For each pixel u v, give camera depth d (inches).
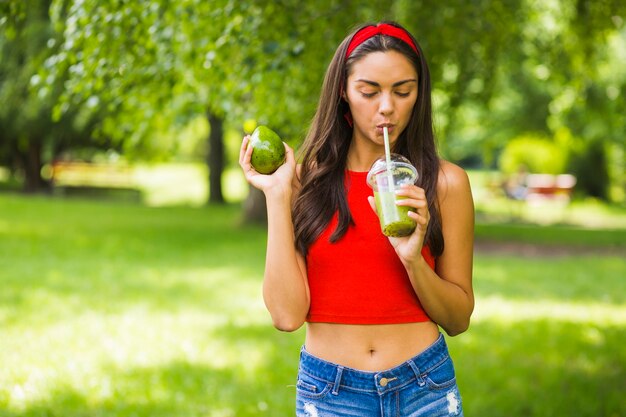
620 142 842.2
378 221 87.2
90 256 457.1
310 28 191.2
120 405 193.8
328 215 88.0
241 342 263.0
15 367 224.5
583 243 606.2
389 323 86.7
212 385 212.5
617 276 423.8
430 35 258.2
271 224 88.5
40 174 1014.4
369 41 86.4
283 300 86.8
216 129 926.4
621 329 286.0
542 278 414.0
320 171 89.7
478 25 284.5
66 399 197.2
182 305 324.2
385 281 86.6
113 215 732.7
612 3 301.0
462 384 213.2
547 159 1103.0
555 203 1067.9
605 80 573.0
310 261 88.7
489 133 771.4
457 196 89.7
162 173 1460.4
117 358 239.3
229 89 184.7
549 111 715.4
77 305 316.8
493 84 376.5
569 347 257.9
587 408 192.9
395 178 81.1
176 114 209.8
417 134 90.0
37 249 475.5
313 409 88.2
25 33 417.4
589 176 1083.9
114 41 178.5
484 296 356.8
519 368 230.2
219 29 178.2
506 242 606.9
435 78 265.0
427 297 85.0
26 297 328.8
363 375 86.2
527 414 192.9
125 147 237.0
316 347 88.8
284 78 187.6
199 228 620.7
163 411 190.5
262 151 89.8
